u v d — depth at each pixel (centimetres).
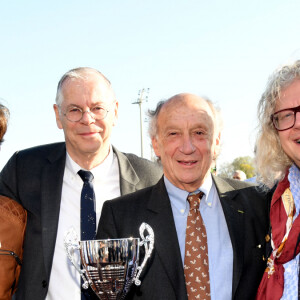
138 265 227
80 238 276
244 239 236
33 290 258
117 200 254
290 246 212
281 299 210
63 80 289
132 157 322
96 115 283
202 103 238
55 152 305
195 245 229
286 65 221
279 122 218
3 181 292
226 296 221
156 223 236
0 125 268
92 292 242
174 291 218
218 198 251
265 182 251
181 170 235
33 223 272
